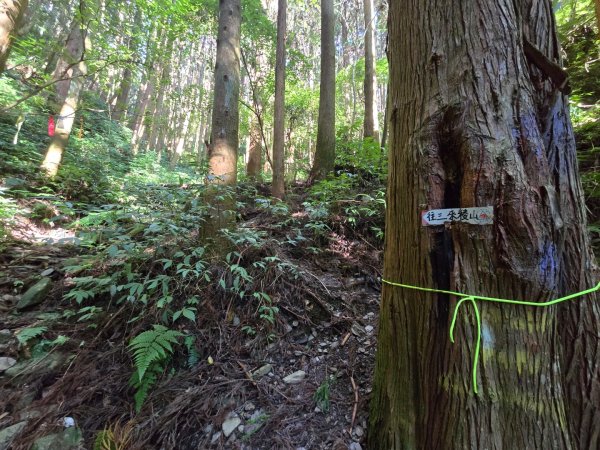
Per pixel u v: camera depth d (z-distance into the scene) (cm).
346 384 198
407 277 139
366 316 259
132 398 194
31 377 201
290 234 358
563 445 112
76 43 647
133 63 581
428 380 128
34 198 456
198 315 240
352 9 1245
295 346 231
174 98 1092
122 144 1073
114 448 160
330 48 600
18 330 227
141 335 201
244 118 812
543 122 127
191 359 217
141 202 321
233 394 196
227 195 289
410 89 140
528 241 111
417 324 133
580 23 405
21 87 705
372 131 749
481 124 118
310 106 910
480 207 116
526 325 113
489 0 124
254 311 250
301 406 187
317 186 468
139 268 269
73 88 630
